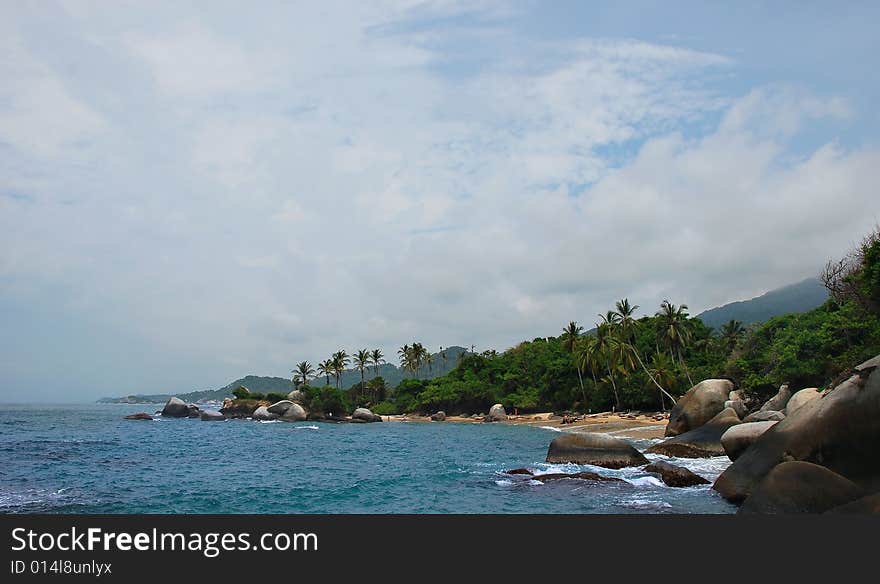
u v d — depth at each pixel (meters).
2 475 27.66
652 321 91.25
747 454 19.31
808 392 26.48
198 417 105.75
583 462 27.30
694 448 30.98
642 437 47.56
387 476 27.73
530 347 114.00
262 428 73.94
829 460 16.75
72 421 86.88
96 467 31.08
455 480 25.88
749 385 43.81
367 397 128.75
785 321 60.56
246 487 24.50
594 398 81.00
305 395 104.50
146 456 37.25
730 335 98.50
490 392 101.31
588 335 90.25
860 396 16.56
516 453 40.22
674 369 73.75
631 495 20.50
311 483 25.59
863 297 37.09
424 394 108.38
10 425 73.31
